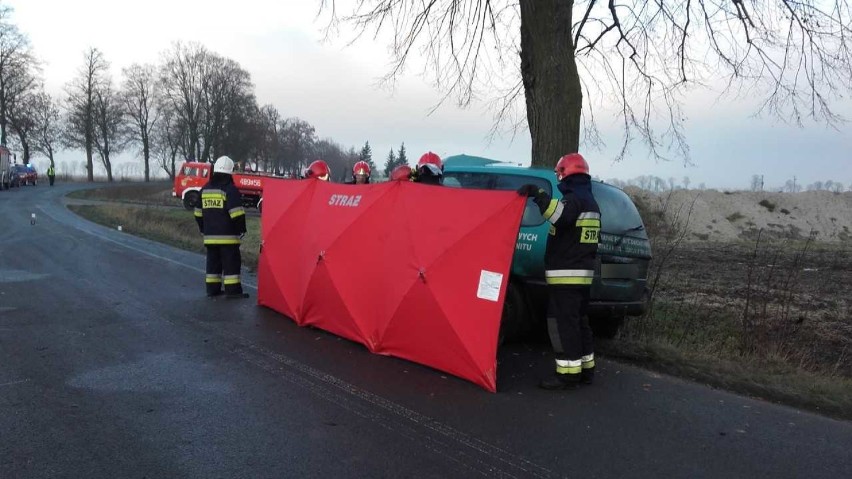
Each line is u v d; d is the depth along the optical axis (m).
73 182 71.56
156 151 82.94
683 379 5.34
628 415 4.39
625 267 6.07
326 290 6.36
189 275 10.08
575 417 4.32
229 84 71.88
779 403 4.81
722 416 4.44
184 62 70.50
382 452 3.64
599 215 4.96
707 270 13.35
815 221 26.75
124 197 43.28
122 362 5.22
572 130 8.54
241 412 4.19
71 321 6.59
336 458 3.54
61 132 71.62
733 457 3.74
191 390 4.59
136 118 77.25
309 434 3.86
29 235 15.85
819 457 3.78
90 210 27.52
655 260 9.28
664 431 4.11
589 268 4.89
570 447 3.80
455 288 5.10
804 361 6.16
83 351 5.50
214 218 8.03
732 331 7.23
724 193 28.23
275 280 7.31
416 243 5.42
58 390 4.50
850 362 6.39
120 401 4.32
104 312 7.08
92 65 70.06
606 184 6.45
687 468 3.57
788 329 7.11
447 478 3.34
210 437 3.77
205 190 8.09
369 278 5.91
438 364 5.20
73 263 11.00
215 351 5.66
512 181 6.35
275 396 4.52
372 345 5.77
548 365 5.59
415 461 3.53
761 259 15.47
